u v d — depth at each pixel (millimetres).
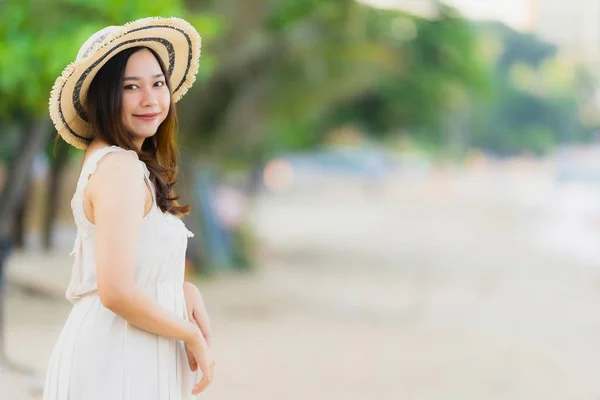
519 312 17203
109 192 3516
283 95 22625
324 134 34688
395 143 47844
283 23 20703
